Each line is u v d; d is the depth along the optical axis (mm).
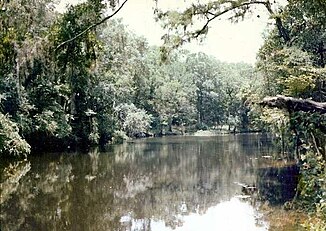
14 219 12047
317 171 9102
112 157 27359
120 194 16125
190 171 21766
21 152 22000
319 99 13914
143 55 50625
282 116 13234
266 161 23922
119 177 19844
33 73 24188
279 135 17812
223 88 66812
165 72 67188
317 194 8992
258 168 21500
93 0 7543
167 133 57625
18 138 21203
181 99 61969
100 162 24797
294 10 15039
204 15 12609
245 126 60375
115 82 36344
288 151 21250
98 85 33094
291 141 13086
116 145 36469
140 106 52406
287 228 10719
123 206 14281
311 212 9289
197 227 11844
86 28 7785
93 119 33406
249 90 21656
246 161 24453
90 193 16016
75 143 32219
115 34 34125
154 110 55406
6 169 20406
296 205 12773
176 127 61500
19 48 9367
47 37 8227
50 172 20297
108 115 36219
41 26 14383
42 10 14570
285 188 16109
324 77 13492
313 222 8812
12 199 14508
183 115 62625
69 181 18266
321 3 11406
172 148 34344
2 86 23453
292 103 7805
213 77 71250
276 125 15484
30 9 9617
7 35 8727
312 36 16172
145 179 19547
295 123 8352
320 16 13445
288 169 20578
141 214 13320
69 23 7852
